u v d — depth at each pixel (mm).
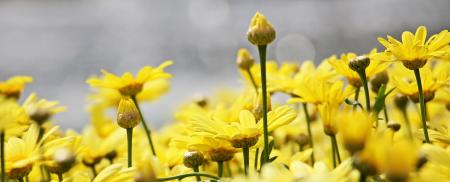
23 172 618
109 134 862
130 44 4820
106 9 6449
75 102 3219
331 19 4848
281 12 5398
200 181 620
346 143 519
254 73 803
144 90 889
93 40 5043
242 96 727
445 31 639
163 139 868
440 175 543
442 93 719
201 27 5332
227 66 3936
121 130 757
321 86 684
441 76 693
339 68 702
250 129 619
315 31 4609
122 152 751
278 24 5000
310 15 5082
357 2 5164
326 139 835
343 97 684
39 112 717
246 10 5723
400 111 740
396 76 701
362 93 736
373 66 688
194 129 632
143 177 545
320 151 786
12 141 621
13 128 642
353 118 520
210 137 630
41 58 4438
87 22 5863
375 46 4102
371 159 512
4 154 613
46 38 5203
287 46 4320
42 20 6023
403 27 4344
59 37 5219
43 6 6684
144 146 787
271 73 791
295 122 812
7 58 4480
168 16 5871
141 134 886
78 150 662
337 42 4297
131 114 649
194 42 4730
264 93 621
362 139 517
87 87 3584
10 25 5801
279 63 4035
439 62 763
